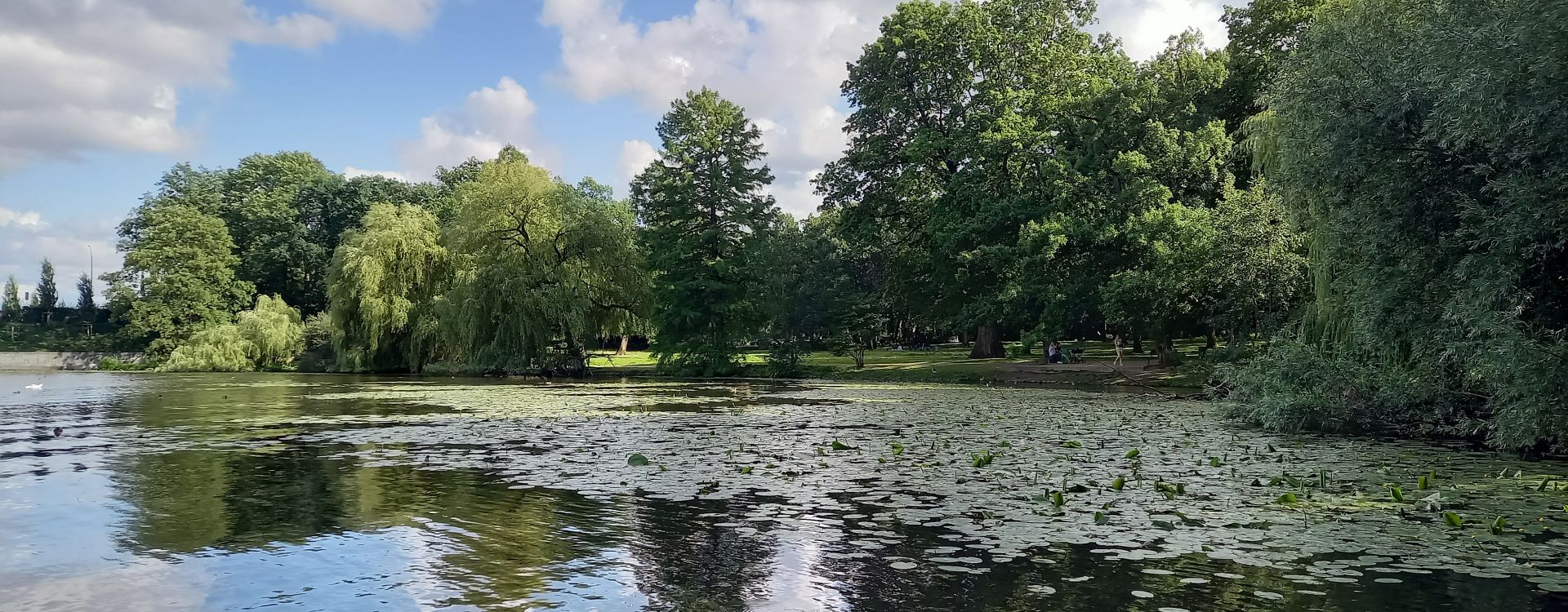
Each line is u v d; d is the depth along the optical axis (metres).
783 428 17.39
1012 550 7.59
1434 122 13.24
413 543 7.89
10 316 71.88
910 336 74.44
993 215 37.38
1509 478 11.31
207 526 8.57
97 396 27.62
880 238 45.22
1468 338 13.39
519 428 17.31
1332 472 11.75
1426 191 14.22
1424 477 10.40
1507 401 13.28
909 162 42.84
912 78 42.78
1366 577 6.71
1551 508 9.26
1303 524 8.54
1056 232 33.91
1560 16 11.19
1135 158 33.47
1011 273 36.47
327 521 8.78
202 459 12.96
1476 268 12.95
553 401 25.14
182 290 60.81
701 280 42.38
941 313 45.34
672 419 19.30
